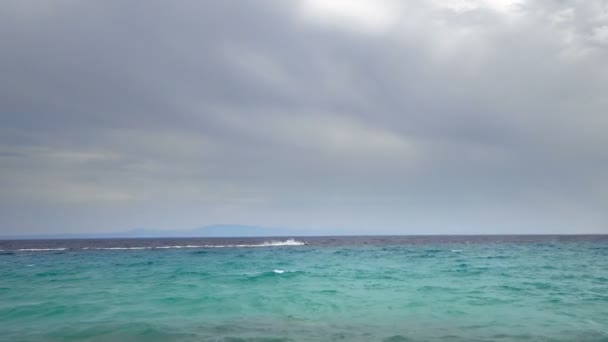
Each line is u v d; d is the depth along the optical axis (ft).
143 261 155.53
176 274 108.27
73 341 46.50
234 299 70.79
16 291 80.38
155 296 73.82
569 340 45.47
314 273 109.09
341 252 213.05
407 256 176.14
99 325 53.21
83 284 89.76
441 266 127.85
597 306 63.62
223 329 51.44
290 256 181.57
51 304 66.95
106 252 224.53
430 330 50.65
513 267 122.11
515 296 72.38
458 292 76.89
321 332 49.90
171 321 55.83
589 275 101.14
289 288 82.79
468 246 280.10
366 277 100.01
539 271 110.73
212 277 101.09
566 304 65.16
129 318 57.36
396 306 64.95
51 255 194.80
